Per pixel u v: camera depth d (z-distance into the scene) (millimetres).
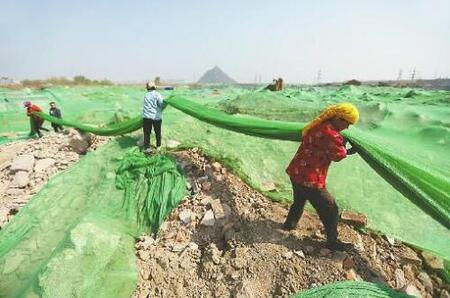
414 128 7754
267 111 9078
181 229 4680
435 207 3480
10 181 7797
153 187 5371
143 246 4484
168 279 3986
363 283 3189
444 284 3709
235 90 29969
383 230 4441
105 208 5223
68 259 3754
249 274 3697
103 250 4000
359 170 5668
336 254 3746
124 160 5938
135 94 25438
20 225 5348
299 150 3785
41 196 5840
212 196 5066
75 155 8859
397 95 16391
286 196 5070
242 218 4551
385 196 5074
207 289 3768
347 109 3396
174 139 6914
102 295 3656
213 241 4418
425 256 4016
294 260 3713
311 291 3207
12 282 4375
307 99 12344
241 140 6508
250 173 5574
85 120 13820
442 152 6367
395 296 3082
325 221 3730
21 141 11672
